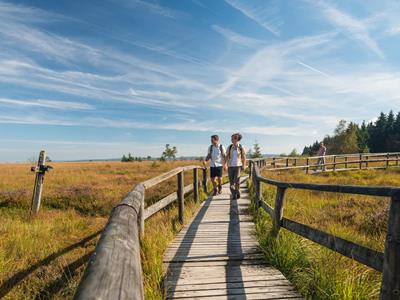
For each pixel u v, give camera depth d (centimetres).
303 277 416
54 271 540
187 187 899
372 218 739
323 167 2334
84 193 1262
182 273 444
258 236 611
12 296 449
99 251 144
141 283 129
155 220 790
